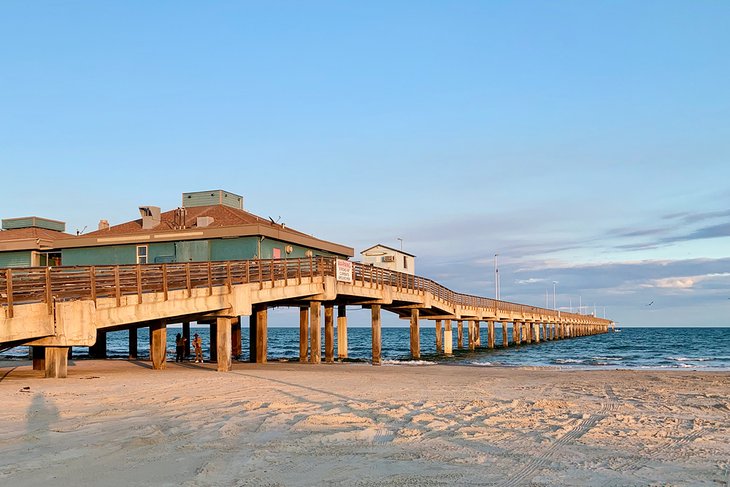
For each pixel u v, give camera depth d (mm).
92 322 19625
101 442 10367
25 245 38281
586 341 99500
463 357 51781
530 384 21000
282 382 20500
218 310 25109
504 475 8438
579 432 11547
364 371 26812
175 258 36281
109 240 37062
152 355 26141
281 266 29656
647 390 19172
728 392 18609
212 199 42906
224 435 11016
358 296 36406
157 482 7988
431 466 8883
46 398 15625
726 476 8461
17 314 17562
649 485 8000
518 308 77250
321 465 8883
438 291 49281
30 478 8172
